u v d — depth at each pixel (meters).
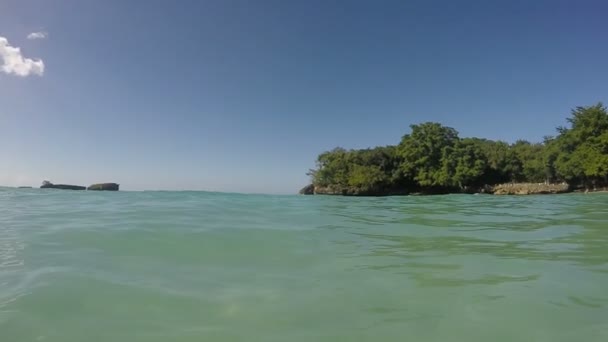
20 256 4.32
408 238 5.86
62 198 13.31
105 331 2.45
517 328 2.52
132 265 4.02
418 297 3.10
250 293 3.18
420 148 46.56
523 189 41.12
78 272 3.70
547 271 3.87
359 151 52.62
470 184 47.19
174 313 2.75
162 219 7.44
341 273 3.81
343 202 16.33
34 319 2.61
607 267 4.02
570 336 2.40
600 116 35.66
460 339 2.37
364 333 2.45
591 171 33.59
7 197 13.59
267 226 6.88
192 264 4.11
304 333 2.44
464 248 5.07
